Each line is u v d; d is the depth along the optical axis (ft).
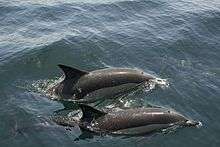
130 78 56.54
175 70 62.03
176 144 45.73
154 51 67.77
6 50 68.03
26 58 64.23
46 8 87.30
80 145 45.11
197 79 59.36
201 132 47.65
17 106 52.24
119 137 46.37
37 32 76.13
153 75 60.39
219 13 84.17
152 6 88.33
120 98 54.75
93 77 55.11
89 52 66.64
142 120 47.24
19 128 47.78
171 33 74.69
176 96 54.90
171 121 48.03
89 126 47.34
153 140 46.09
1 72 60.39
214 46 70.44
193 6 88.89
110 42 70.13
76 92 54.49
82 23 79.56
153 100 54.03
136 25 78.28
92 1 91.45
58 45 67.97
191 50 68.74
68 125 48.16
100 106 53.42
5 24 80.89
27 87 57.11
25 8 87.86
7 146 45.11
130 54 66.59
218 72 61.67
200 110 52.21
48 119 49.60
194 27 77.41
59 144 45.29
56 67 62.54
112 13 84.53
